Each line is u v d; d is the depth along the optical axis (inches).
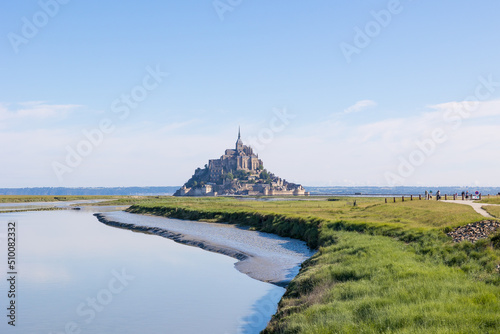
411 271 800.9
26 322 925.2
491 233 1055.0
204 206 4606.3
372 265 897.5
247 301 1031.6
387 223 1675.7
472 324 484.7
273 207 4050.2
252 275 1334.9
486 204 2230.6
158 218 3929.6
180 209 4077.3
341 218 2251.5
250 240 2124.8
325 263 1082.1
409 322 514.6
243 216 3102.9
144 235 2655.0
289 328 625.6
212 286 1208.2
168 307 1000.9
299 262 1472.7
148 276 1374.3
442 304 569.6
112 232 2844.5
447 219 1558.8
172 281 1291.8
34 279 1369.3
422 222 1748.3
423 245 1132.5
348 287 755.4
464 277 753.6
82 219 4028.1
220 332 815.1
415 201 2972.4
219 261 1637.6
